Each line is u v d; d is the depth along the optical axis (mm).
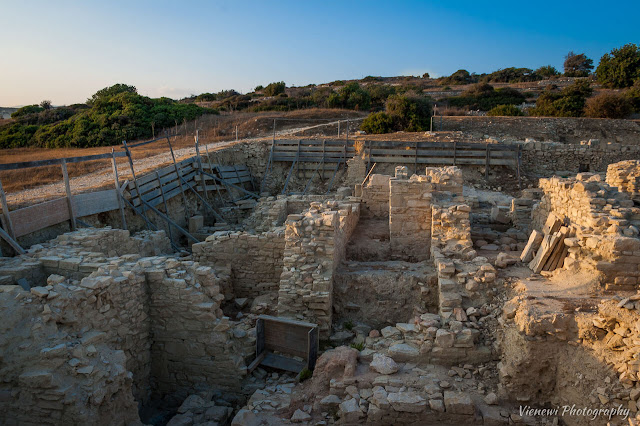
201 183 23312
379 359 8328
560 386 7363
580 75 75500
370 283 11086
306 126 40875
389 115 37062
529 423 7113
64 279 7828
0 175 20969
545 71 82688
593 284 8672
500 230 15305
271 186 28938
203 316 8656
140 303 8680
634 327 6660
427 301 10656
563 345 7422
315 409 7715
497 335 8562
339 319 10938
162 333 8969
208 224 23297
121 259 9602
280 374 9195
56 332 6883
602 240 8750
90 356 6879
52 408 6363
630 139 36406
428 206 13203
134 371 8539
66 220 13742
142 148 31734
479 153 27562
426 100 39750
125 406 7262
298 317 10125
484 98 57000
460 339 8375
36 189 17625
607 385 6641
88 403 6461
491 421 7168
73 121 40031
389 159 27750
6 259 9688
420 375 8102
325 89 63906
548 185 12797
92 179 19203
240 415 7387
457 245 11195
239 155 29500
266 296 12188
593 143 29672
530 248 10938
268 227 15812
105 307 7789
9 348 6516
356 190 18766
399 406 7184
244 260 12766
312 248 10781
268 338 9500
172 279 8734
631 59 56750
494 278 9625
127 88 53250
